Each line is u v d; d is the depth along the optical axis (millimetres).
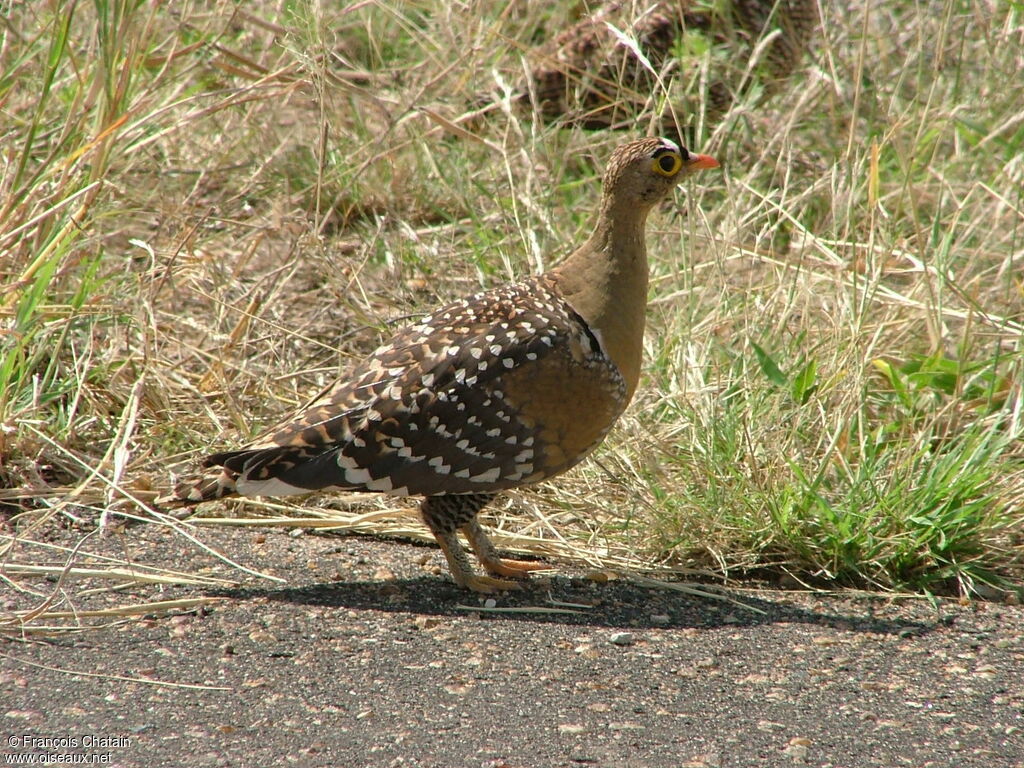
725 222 11273
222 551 8352
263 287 11664
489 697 6605
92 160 10289
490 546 8352
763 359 9641
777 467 9023
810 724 6457
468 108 13609
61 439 9203
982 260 11828
